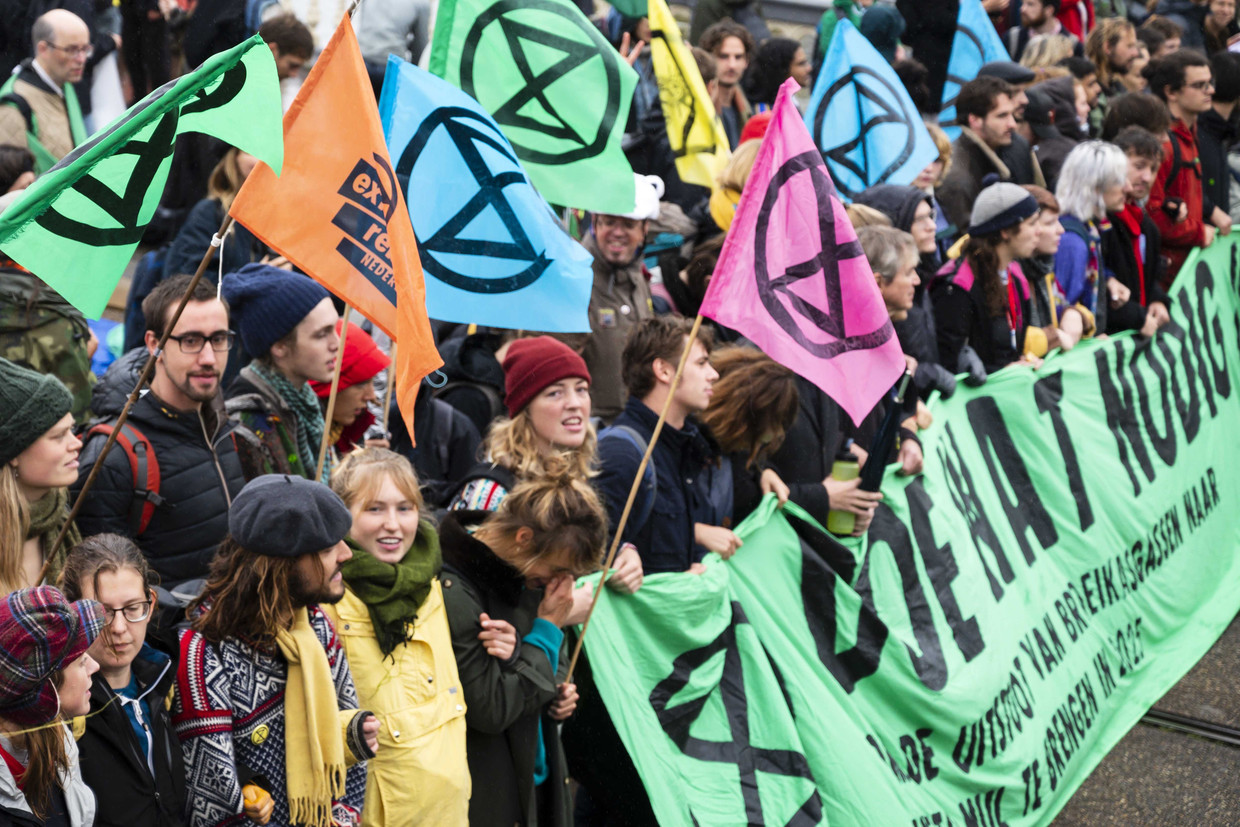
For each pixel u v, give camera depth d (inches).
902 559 254.2
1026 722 269.9
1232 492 392.5
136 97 344.5
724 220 286.2
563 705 179.9
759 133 312.3
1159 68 419.5
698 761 200.5
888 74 312.3
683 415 210.5
